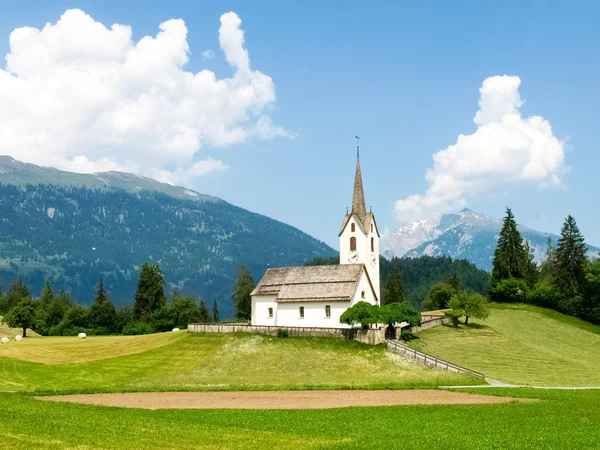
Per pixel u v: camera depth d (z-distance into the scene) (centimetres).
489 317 14038
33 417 4928
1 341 12238
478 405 6069
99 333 17925
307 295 10812
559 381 8412
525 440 4356
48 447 3891
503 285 16212
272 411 5644
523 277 16700
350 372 8481
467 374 8438
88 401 6378
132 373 8581
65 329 17950
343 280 10800
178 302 18212
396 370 8569
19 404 5744
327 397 6756
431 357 8831
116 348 10531
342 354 9156
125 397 6744
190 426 4762
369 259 11931
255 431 4609
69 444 3991
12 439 4050
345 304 10444
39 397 6644
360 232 11894
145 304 18888
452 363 9319
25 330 15712
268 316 11156
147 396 6838
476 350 10362
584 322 14588
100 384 7894
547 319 14450
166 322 17575
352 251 11925
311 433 4575
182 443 4150
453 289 18900
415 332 11431
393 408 5872
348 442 4262
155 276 19150
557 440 4359
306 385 7581
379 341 9512
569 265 15662
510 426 4925
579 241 15725
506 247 16762
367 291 11038
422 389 7438
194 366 8881
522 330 12825
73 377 8338
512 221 16912
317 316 10662
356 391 7262
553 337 12512
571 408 5862
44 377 8325
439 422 5084
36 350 10456
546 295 15738
